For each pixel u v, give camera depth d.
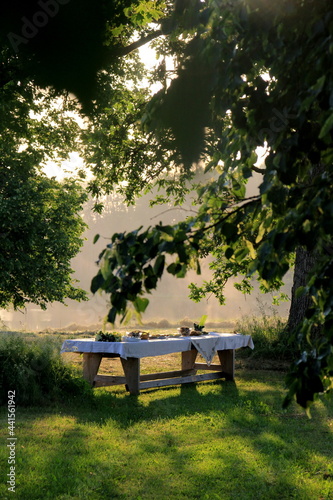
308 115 2.42
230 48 2.62
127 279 2.24
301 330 2.81
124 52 5.67
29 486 5.16
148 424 7.80
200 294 17.31
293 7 2.37
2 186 20.97
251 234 2.88
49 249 22.41
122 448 6.56
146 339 10.84
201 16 2.76
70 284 24.38
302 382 2.55
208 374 11.73
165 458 6.20
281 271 2.39
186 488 5.27
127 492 5.16
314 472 5.82
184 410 8.77
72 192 23.91
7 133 12.27
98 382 10.44
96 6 1.89
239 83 2.52
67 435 7.04
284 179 2.39
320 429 7.70
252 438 7.13
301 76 2.44
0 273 20.56
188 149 2.17
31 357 9.12
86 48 1.89
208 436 7.20
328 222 2.14
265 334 15.34
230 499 5.00
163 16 8.59
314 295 2.56
